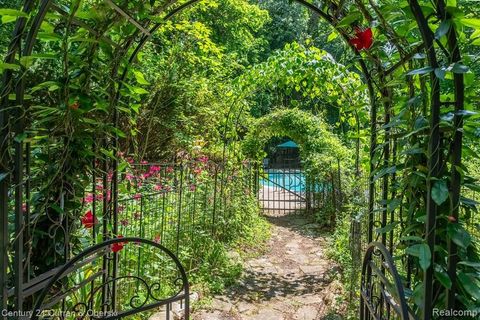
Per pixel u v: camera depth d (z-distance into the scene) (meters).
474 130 1.37
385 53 1.90
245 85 5.39
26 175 1.42
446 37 1.27
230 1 11.65
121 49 1.84
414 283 1.55
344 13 1.97
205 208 4.61
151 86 6.39
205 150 6.68
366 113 3.44
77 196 1.77
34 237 1.59
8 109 1.28
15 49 1.29
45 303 1.59
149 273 3.12
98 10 1.49
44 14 1.29
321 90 4.36
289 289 3.91
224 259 4.26
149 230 3.33
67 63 1.49
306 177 8.27
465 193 2.33
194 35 6.64
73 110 1.57
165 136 6.86
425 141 1.39
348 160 6.98
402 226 1.63
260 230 6.18
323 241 5.98
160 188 3.72
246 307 3.42
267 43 16.22
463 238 1.21
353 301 3.15
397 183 1.82
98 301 2.17
